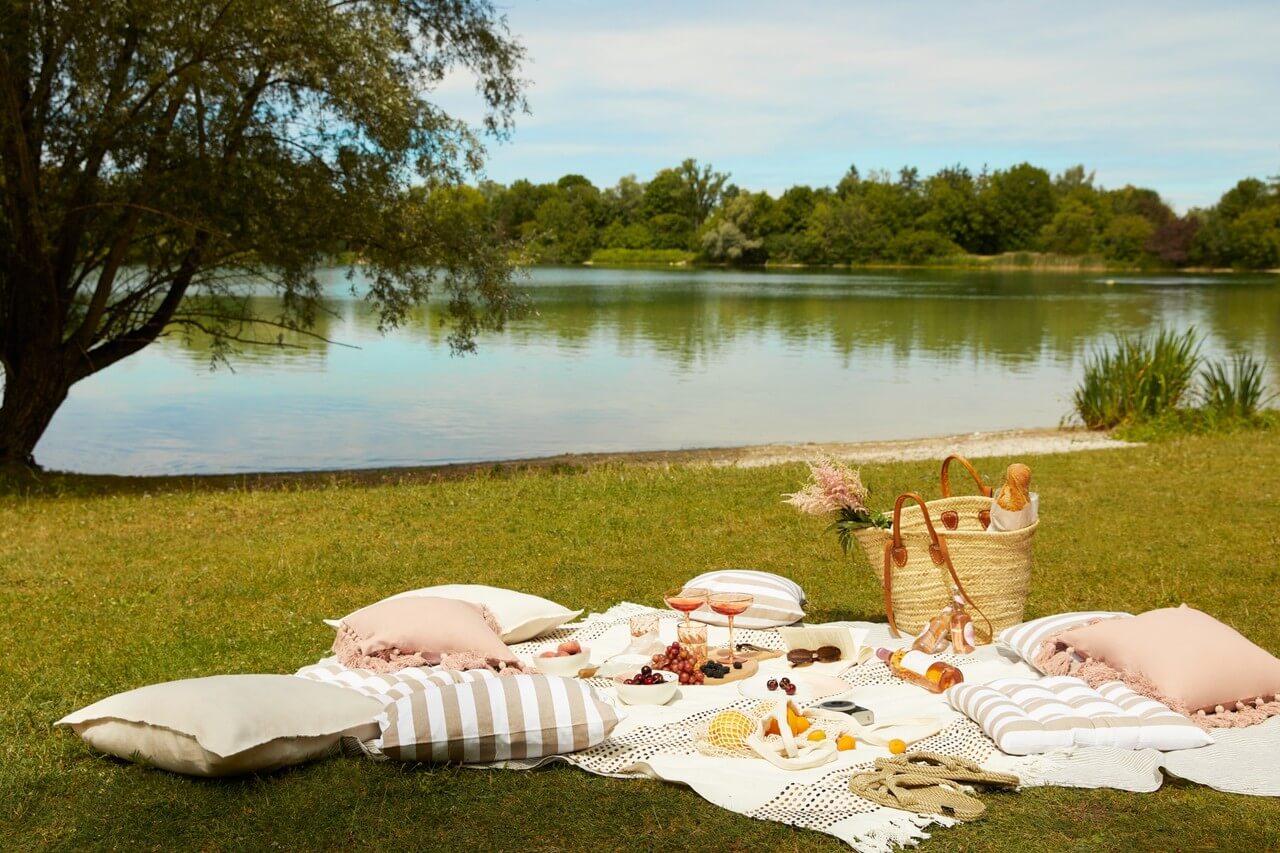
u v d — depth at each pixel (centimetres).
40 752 483
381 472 1568
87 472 1677
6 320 1484
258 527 1024
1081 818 420
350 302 5581
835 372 2964
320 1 1409
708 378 2834
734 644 654
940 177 15862
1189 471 1293
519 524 1019
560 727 471
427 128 1544
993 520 652
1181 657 525
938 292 7362
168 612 734
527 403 2406
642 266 14738
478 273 1639
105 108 1338
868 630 673
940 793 433
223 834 411
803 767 462
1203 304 5972
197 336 3875
